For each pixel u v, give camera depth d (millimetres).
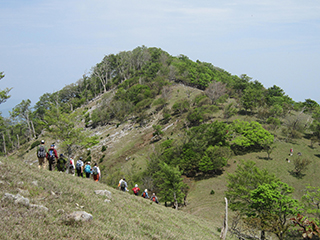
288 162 66562
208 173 66688
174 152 76688
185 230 18312
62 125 43156
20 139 160000
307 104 104562
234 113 96125
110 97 140750
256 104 103375
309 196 39438
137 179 63094
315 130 82438
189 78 148000
